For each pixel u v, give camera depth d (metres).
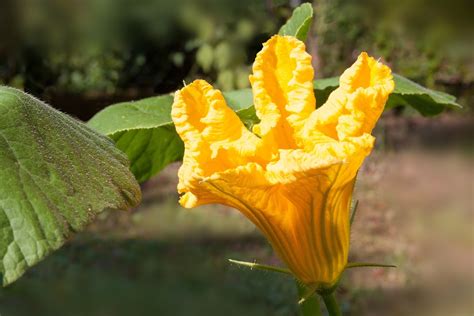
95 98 11.00
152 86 11.88
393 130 13.02
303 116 1.46
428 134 13.13
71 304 6.79
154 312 6.67
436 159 11.82
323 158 1.32
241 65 10.81
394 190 10.19
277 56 1.50
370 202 9.70
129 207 1.67
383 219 9.20
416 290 7.15
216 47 10.83
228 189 1.39
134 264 7.73
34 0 10.51
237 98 2.33
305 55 1.48
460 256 8.04
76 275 7.35
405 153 12.12
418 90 2.39
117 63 11.66
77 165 1.63
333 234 1.47
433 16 12.82
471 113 13.86
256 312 6.66
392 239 8.55
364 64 1.43
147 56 11.80
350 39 12.15
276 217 1.45
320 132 1.43
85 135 1.78
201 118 1.44
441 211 9.47
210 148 1.41
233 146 1.42
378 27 12.62
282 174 1.36
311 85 1.48
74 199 1.53
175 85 11.80
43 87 10.95
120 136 2.32
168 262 7.80
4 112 1.58
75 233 1.47
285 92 1.49
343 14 12.04
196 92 1.44
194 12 11.04
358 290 7.05
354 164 1.38
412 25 12.96
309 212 1.44
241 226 8.88
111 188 1.64
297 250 1.47
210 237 8.56
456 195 10.13
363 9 12.28
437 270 7.68
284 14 10.90
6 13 10.41
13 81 10.75
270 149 1.43
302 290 1.64
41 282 7.15
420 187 10.46
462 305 6.87
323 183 1.38
